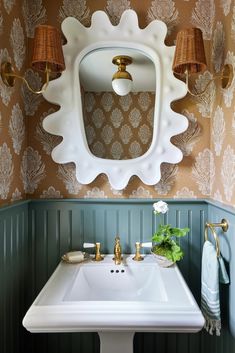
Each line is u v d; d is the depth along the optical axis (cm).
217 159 120
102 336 90
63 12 128
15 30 116
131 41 123
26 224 126
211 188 127
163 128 125
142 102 126
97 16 123
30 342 129
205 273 108
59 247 128
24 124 126
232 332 102
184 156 129
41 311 81
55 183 129
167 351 130
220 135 117
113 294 115
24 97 126
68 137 124
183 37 107
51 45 105
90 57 125
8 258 108
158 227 128
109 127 127
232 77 106
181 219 128
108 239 128
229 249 105
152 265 116
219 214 115
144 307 82
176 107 129
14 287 113
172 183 129
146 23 128
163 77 124
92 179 125
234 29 104
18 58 119
